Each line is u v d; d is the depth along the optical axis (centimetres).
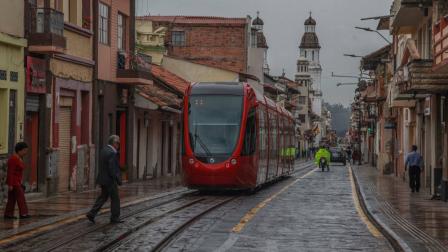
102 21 4284
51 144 3481
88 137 4022
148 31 7456
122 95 4634
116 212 2361
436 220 2641
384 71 7875
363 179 6097
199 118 3784
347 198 3772
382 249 1877
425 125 4700
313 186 4947
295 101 16150
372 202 3478
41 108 3381
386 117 7388
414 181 4312
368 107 10456
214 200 3453
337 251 1833
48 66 3419
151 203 3219
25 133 3200
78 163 3856
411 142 6016
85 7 3966
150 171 5509
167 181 5144
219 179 3678
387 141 7425
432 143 3981
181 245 1878
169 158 6175
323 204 3334
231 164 3684
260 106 4166
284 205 3219
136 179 5084
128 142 4791
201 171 3691
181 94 6128
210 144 3734
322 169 8306
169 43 8406
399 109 6675
